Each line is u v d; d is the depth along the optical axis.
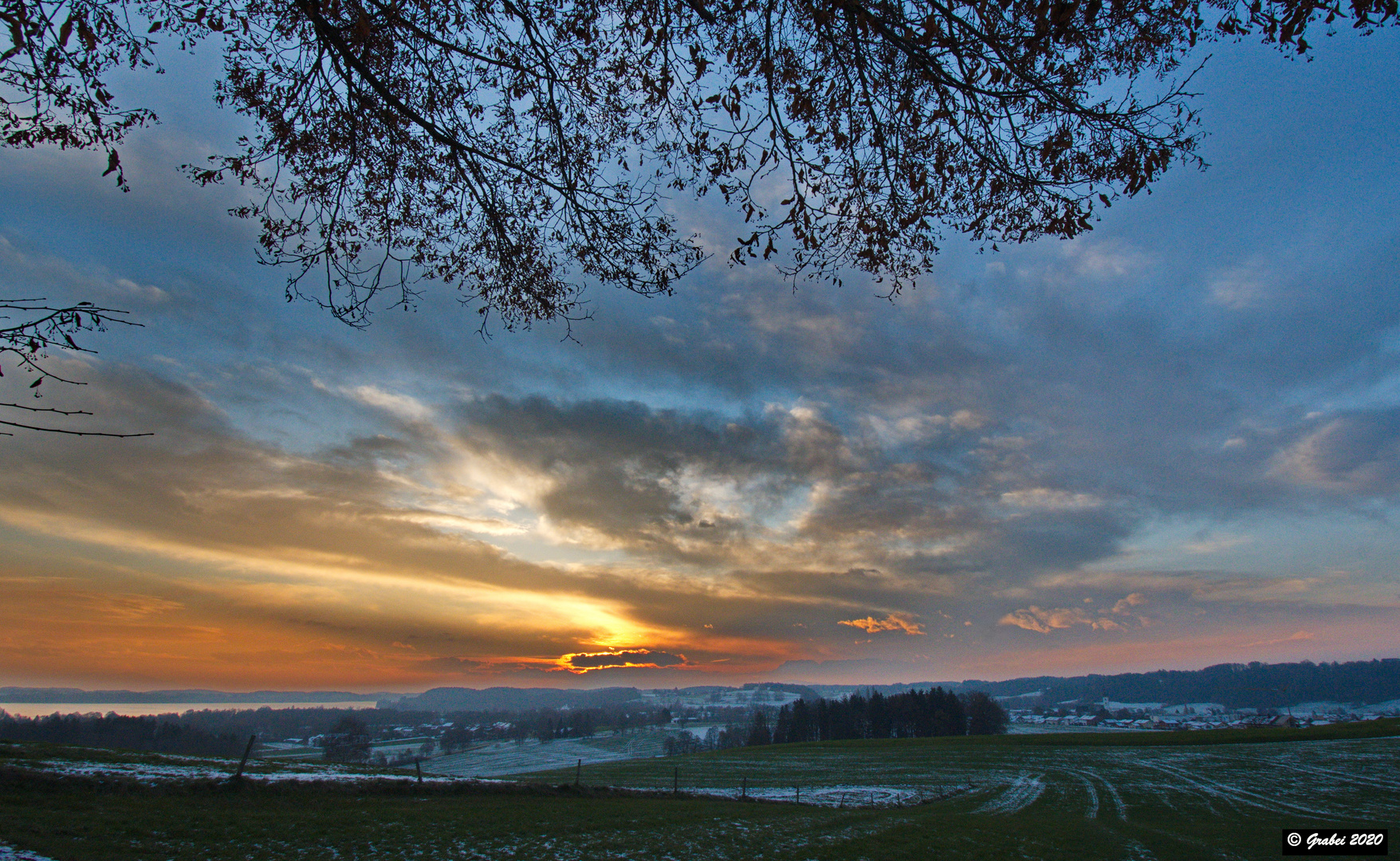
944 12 5.66
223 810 17.22
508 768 97.25
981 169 6.74
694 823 21.91
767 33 6.22
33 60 4.79
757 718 128.88
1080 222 6.62
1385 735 62.84
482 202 7.27
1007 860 19.02
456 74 6.83
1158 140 6.06
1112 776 47.75
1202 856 20.69
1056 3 4.91
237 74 6.27
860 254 7.16
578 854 16.36
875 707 123.62
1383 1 4.93
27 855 11.34
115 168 5.34
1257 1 5.44
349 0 5.96
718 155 6.89
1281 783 42.19
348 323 6.82
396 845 15.40
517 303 7.93
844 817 26.00
